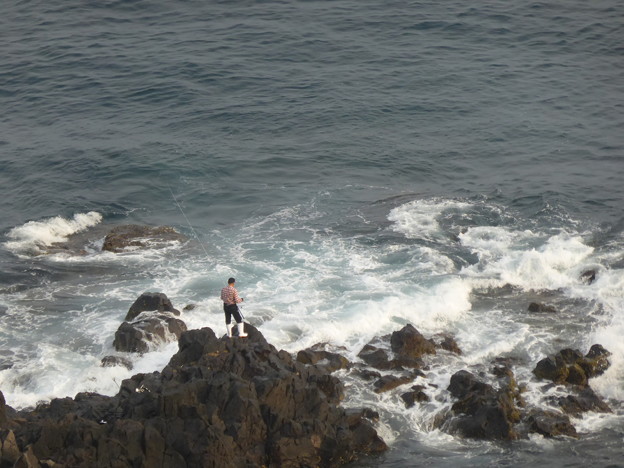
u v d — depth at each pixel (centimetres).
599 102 7288
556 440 3619
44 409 3628
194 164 6375
